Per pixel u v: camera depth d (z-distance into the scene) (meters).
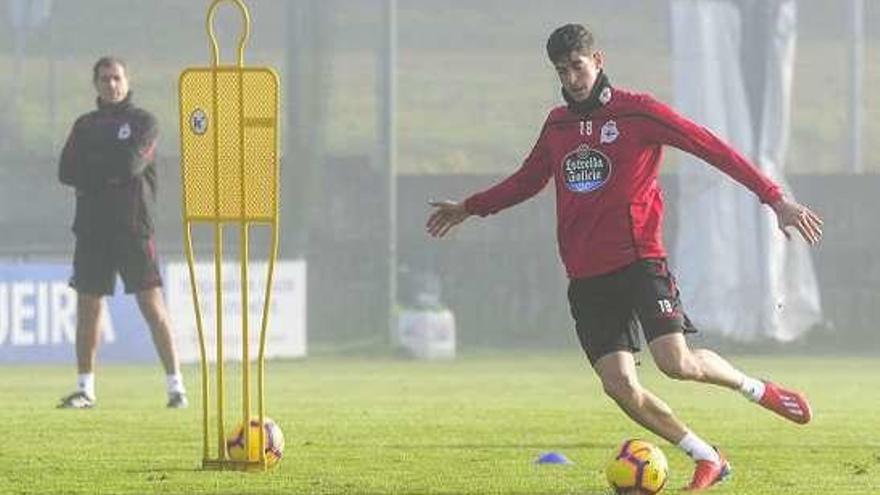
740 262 70.62
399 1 85.88
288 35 72.75
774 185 24.69
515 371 61.53
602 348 25.12
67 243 72.44
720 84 70.31
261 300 65.50
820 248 74.75
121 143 41.44
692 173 70.38
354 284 72.88
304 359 67.81
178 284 63.03
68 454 31.38
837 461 30.72
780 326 71.31
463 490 26.30
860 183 75.12
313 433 35.97
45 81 78.56
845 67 85.25
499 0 85.81
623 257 24.88
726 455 31.73
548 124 25.42
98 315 42.50
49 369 60.12
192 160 27.25
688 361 25.19
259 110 27.05
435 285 74.81
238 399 46.66
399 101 84.81
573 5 85.44
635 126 24.83
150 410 41.81
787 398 27.00
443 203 26.69
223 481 27.05
